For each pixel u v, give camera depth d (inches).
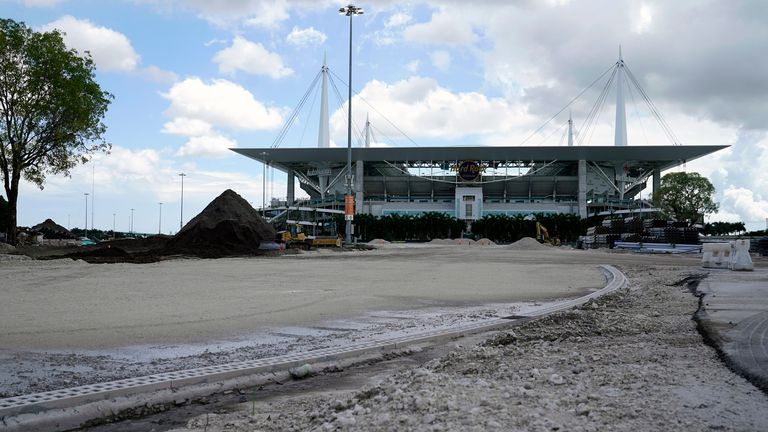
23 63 1640.0
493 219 5319.9
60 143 1713.8
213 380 270.7
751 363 240.8
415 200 6712.6
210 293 661.3
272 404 239.3
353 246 2500.0
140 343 362.9
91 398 235.1
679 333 351.9
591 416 175.9
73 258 1277.1
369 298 621.9
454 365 281.0
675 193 4552.2
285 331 412.2
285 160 6304.1
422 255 1831.9
